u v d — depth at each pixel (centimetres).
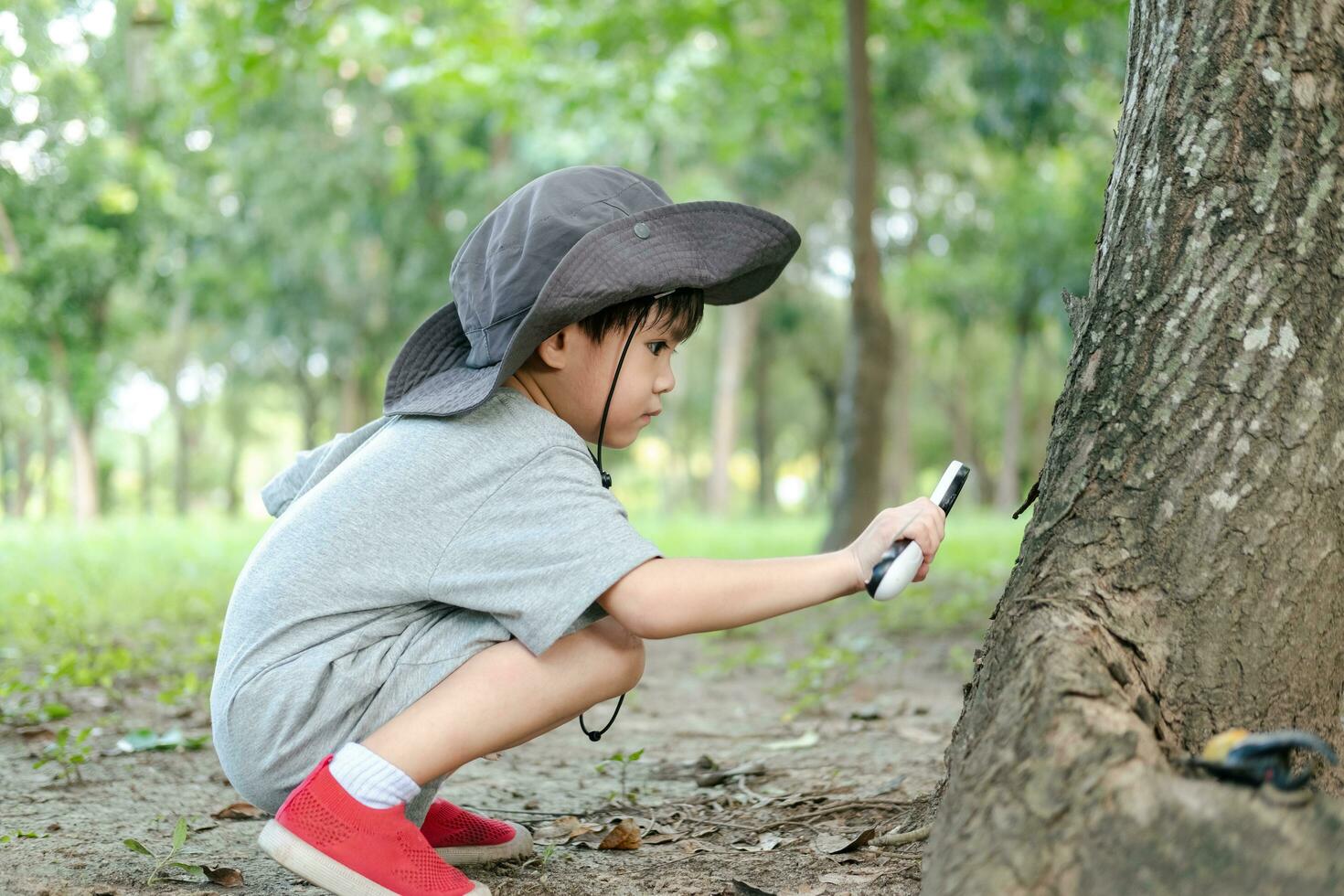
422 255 2164
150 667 489
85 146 1703
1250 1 203
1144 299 202
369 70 1163
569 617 180
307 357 2658
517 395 199
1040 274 2102
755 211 206
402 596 191
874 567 183
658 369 204
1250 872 141
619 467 3556
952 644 572
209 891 209
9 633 579
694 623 182
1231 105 202
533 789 297
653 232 196
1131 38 223
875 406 989
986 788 158
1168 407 194
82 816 265
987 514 2227
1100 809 148
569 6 1109
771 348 3092
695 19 1093
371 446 204
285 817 185
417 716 188
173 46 1623
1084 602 183
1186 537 187
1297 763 185
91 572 795
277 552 197
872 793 271
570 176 204
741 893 200
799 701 432
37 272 1820
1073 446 200
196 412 3694
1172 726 179
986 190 2319
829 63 1223
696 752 349
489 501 190
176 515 2677
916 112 1948
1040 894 146
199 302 2419
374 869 186
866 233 988
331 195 2064
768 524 1848
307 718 190
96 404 2127
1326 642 189
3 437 3694
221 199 2245
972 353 2997
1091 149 1981
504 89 1123
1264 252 195
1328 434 189
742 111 1307
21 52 1294
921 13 1049
